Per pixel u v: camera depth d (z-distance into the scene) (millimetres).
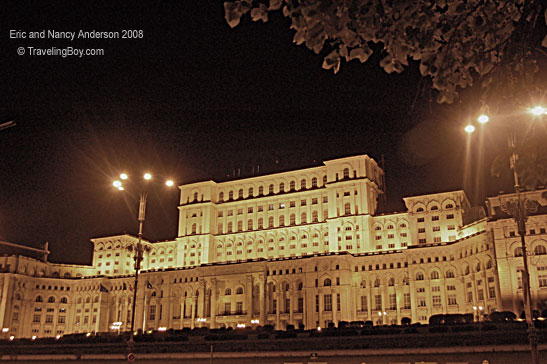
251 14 10242
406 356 61781
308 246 148000
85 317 163125
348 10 9922
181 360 76188
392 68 11016
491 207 112188
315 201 152125
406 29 10734
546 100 10414
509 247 102688
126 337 99250
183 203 167750
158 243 171250
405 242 137500
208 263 145750
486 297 108312
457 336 68500
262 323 132250
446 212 132625
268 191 161000
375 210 148625
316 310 129250
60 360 89812
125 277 161875
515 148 10758
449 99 11336
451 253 124562
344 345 73375
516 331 64438
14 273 157250
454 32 11047
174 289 151000
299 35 10055
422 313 124000
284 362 66500
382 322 127375
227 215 164125
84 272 174750
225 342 84625
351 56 10641
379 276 131875
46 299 163875
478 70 11094
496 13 10766
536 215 100750
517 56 10398
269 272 138375
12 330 153625
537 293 97375
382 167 164500
